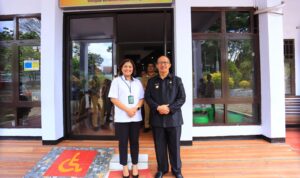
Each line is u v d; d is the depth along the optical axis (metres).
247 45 4.51
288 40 5.69
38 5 4.54
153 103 2.76
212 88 4.51
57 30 4.22
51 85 4.13
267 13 4.14
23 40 4.59
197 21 4.48
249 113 4.53
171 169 2.89
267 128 4.25
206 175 2.90
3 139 4.59
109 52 4.47
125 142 2.81
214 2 4.43
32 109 4.60
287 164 3.22
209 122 4.49
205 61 4.49
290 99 5.41
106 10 4.38
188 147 3.98
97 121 4.51
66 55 4.50
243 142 4.25
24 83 4.63
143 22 5.69
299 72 5.68
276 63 4.13
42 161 3.16
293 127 5.37
